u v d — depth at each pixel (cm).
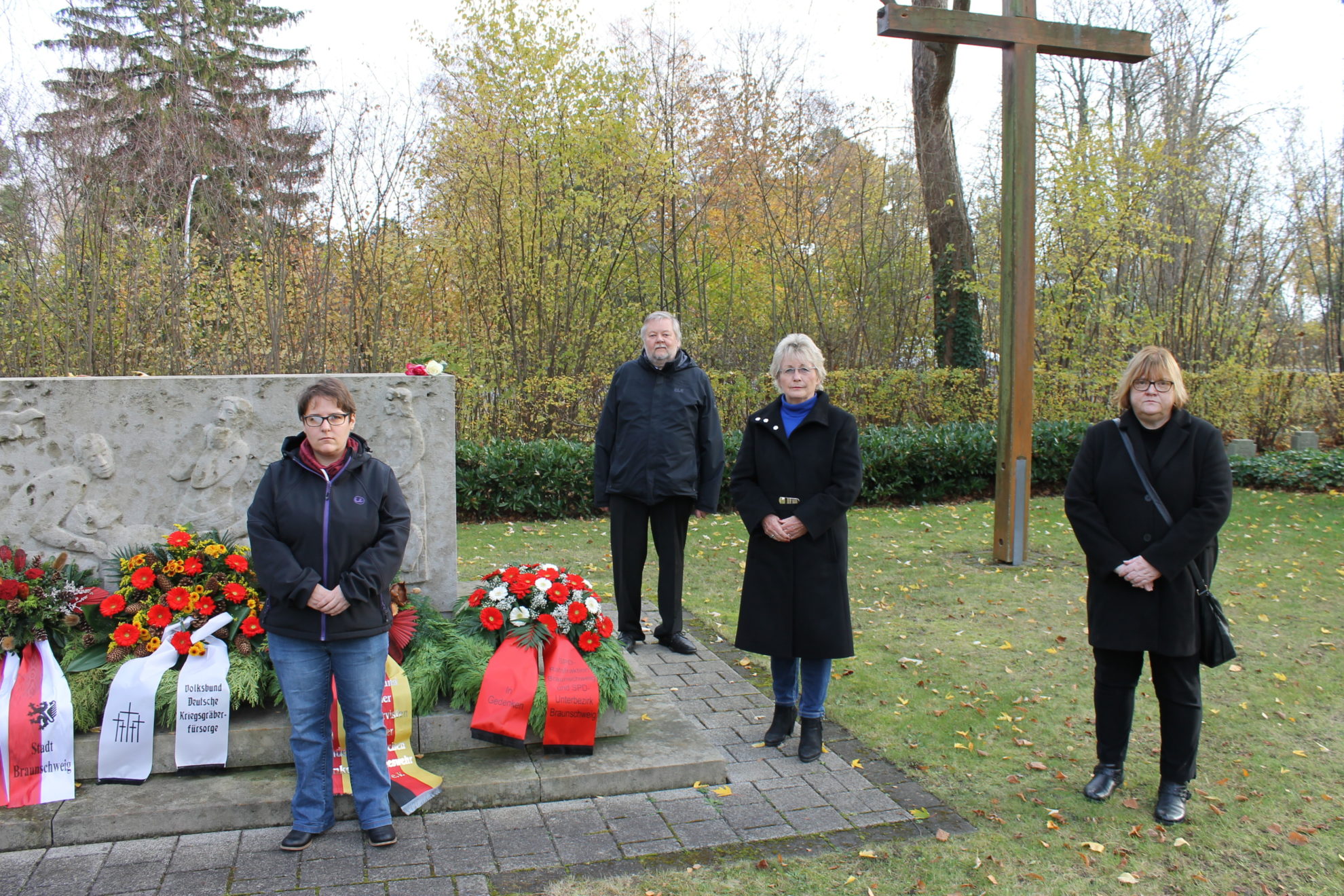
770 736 382
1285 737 391
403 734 333
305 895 261
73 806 298
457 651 368
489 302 1170
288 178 1033
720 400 1149
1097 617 324
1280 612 580
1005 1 684
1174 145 1591
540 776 328
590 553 778
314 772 290
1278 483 1123
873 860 288
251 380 409
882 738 391
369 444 423
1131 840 303
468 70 1131
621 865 283
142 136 947
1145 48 692
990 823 315
